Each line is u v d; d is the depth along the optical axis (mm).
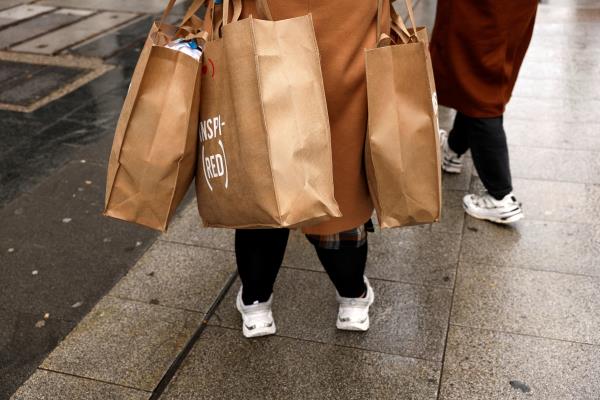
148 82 1883
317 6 1909
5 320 2832
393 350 2545
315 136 1812
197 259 3156
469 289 2861
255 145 1782
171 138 1890
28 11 7465
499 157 3160
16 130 4645
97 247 3316
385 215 2088
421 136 1973
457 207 3475
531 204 3465
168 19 7051
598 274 2912
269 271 2496
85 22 7023
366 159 2055
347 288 2520
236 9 1903
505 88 3084
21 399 2398
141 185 1952
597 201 3457
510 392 2338
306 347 2580
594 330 2600
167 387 2424
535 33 6188
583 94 4793
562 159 3889
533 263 3012
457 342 2570
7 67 5824
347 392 2369
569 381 2369
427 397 2336
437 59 3156
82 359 2566
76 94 5238
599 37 6000
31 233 3455
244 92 1773
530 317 2686
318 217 1824
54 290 3016
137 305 2855
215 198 1960
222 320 2744
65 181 3963
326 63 1962
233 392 2391
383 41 1967
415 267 3020
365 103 2037
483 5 2846
